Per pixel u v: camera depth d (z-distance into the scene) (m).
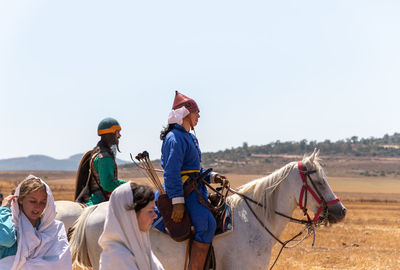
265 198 6.73
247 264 6.43
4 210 4.73
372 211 38.56
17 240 4.66
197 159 6.43
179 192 6.07
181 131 6.35
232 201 6.76
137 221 3.98
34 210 4.68
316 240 18.69
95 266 6.03
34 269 4.63
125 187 3.98
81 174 7.57
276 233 6.81
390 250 17.22
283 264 13.21
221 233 6.34
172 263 6.21
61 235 4.89
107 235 3.96
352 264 14.01
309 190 6.77
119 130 7.39
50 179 158.25
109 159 7.17
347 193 95.19
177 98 6.57
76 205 7.11
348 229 22.80
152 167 6.18
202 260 6.16
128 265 3.92
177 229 6.09
